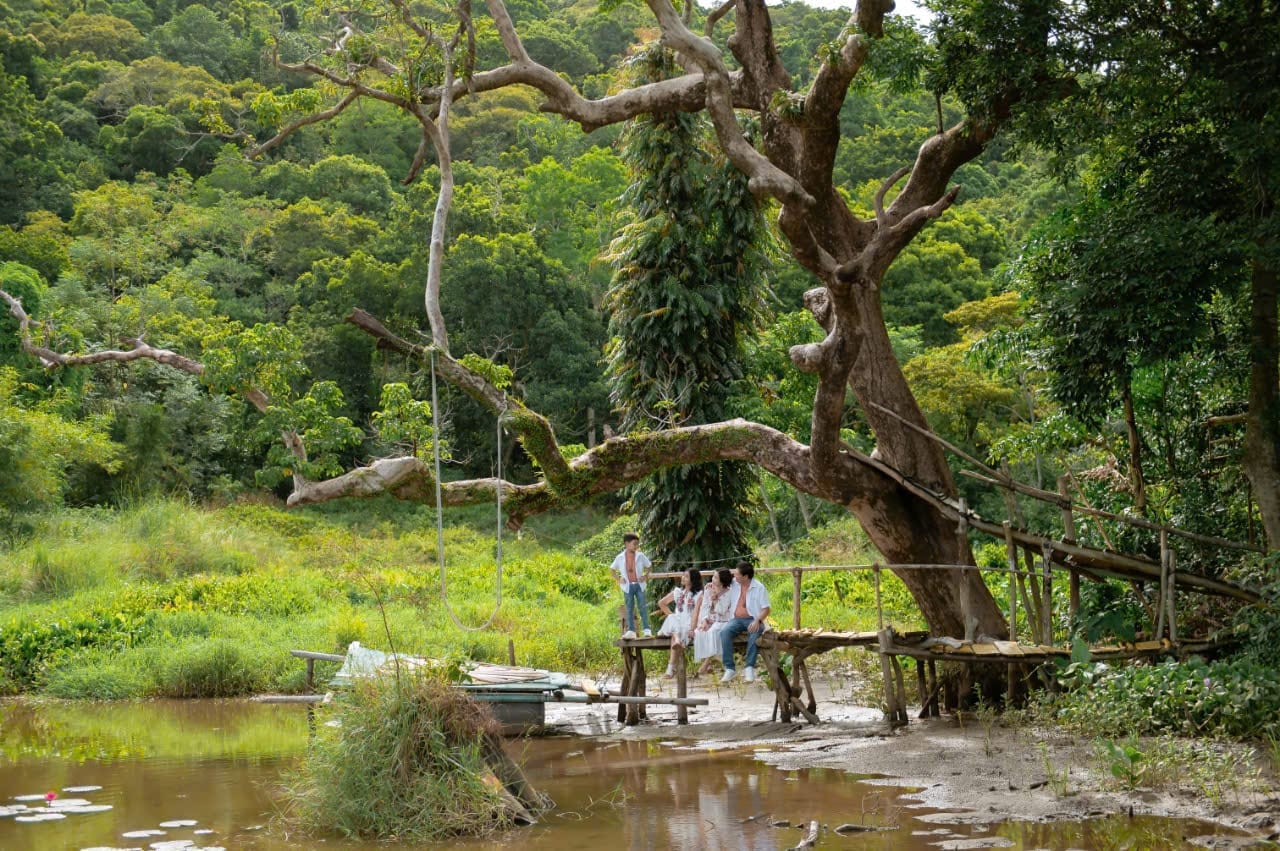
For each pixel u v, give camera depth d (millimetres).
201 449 38531
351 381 44438
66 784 9289
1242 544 11156
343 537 33656
